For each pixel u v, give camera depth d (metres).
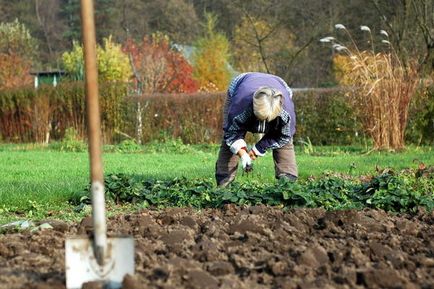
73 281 11.29
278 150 24.69
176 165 43.41
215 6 138.62
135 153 60.50
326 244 14.73
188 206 22.05
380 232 16.69
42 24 177.00
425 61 74.25
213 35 119.25
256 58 113.06
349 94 57.97
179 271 12.11
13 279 12.05
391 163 42.50
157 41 120.50
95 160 11.20
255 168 37.53
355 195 22.83
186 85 112.88
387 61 54.62
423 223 18.62
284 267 12.51
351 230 16.80
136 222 18.11
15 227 18.41
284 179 22.58
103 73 116.50
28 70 118.81
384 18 82.44
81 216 21.52
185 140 73.31
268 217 18.47
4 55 111.81
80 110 75.00
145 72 112.06
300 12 105.06
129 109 74.25
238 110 22.17
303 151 59.28
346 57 100.81
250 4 109.31
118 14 160.50
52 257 14.04
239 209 20.23
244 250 13.90
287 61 112.06
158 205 23.03
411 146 58.44
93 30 11.26
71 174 35.91
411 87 54.66
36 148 68.25
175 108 73.44
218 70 116.38
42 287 11.38
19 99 75.56
